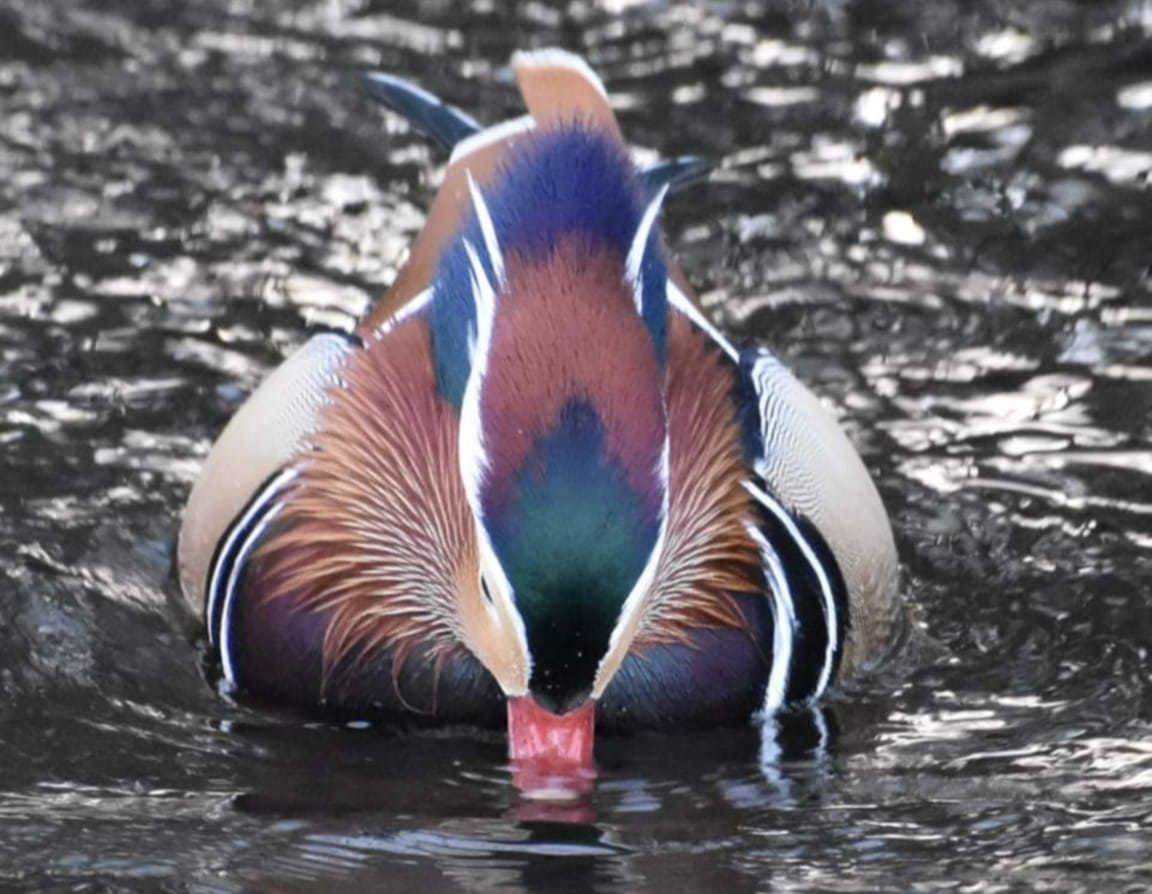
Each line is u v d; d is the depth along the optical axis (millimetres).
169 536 14016
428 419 12188
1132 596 13719
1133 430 15070
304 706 12633
